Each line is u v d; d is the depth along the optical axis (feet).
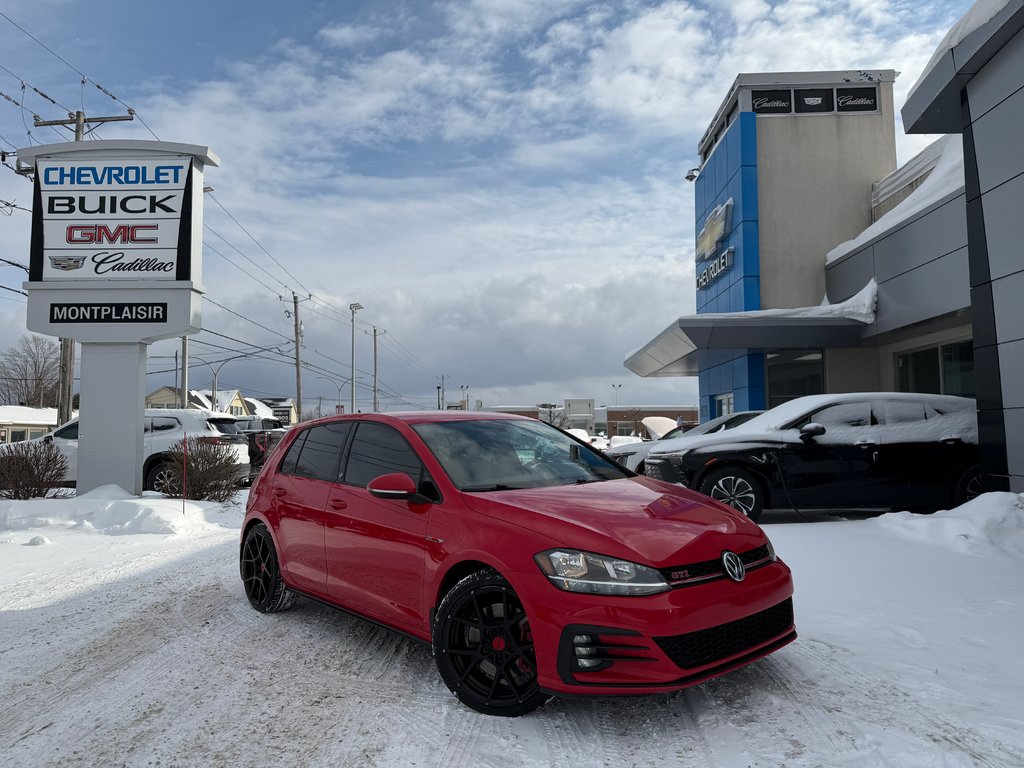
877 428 27.37
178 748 10.00
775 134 61.57
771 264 60.70
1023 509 21.85
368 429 15.15
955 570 18.53
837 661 12.28
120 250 42.22
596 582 9.82
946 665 12.03
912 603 15.69
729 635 10.25
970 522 21.94
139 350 42.34
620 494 12.32
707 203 73.20
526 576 10.23
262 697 11.80
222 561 24.36
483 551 10.87
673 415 278.46
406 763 9.29
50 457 39.09
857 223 60.75
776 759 9.00
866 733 9.58
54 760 9.77
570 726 10.24
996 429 26.25
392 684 12.24
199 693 12.07
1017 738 9.32
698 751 9.33
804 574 18.39
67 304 42.06
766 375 58.08
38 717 11.26
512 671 10.68
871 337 50.55
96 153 42.68
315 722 10.72
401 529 12.61
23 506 33.40
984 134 27.22
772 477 26.86
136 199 42.52
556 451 14.78
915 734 9.51
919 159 53.36
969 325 44.16
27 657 14.24
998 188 26.40
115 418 41.73
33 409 174.60
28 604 18.61
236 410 268.62
